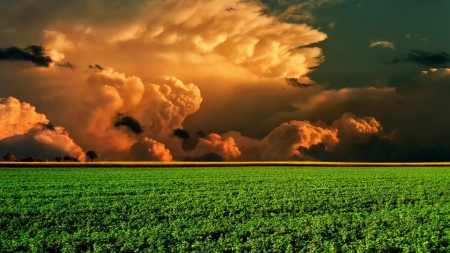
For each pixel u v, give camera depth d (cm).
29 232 1788
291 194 3042
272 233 1812
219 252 1502
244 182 3944
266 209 2377
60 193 2994
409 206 2578
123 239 1648
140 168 5969
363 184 3828
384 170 5862
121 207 2419
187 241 1653
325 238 1720
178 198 2792
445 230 1867
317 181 4078
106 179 4141
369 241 1650
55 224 1977
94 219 2075
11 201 2606
